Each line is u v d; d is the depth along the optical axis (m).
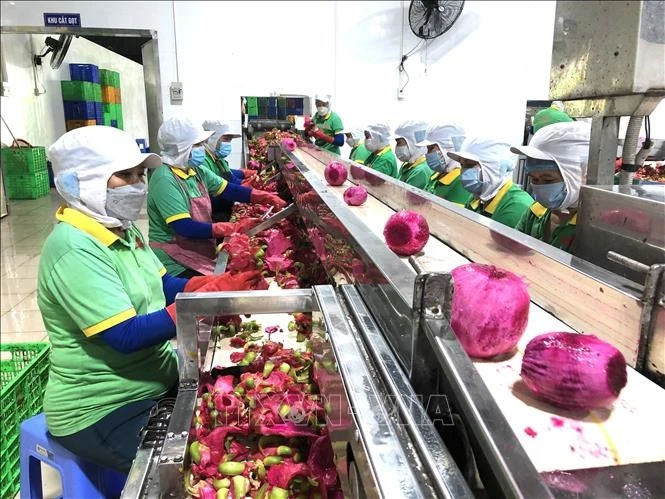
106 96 8.27
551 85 0.98
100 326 1.39
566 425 0.63
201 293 1.34
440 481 0.56
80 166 1.41
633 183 1.20
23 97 8.47
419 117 6.46
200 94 6.23
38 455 1.63
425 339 0.72
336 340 0.91
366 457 0.62
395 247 1.24
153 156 1.48
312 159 3.46
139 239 1.71
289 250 2.51
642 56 0.78
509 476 0.51
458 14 4.72
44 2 5.66
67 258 1.40
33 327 3.93
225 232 2.81
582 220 1.13
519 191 2.44
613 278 0.88
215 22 6.04
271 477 1.07
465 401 0.60
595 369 0.63
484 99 6.25
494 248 1.18
